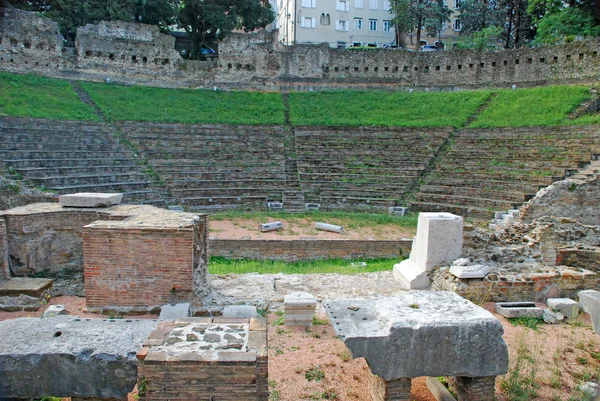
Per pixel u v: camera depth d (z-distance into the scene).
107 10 38.56
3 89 28.67
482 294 10.61
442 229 11.87
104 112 30.09
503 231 13.81
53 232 11.38
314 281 12.87
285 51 41.41
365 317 6.11
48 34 34.03
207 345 5.19
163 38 38.34
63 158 23.47
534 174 22.84
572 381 7.04
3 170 20.20
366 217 22.59
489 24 48.81
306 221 21.70
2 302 9.75
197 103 35.38
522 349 7.86
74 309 9.84
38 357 5.10
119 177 23.59
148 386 4.86
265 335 5.52
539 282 10.80
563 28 32.22
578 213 20.52
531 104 32.12
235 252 16.55
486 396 5.89
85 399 5.35
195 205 23.91
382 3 58.53
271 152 29.05
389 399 5.70
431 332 5.62
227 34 41.12
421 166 27.06
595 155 22.73
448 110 34.44
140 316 9.47
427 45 57.53
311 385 6.77
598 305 8.02
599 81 33.78
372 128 31.86
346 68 41.88
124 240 9.48
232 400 4.92
